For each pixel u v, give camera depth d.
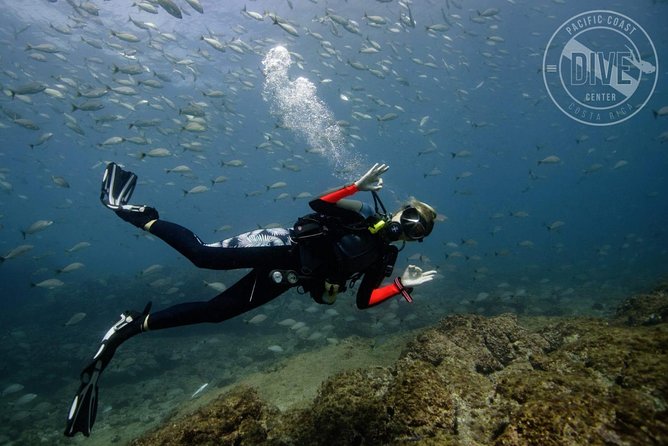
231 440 2.97
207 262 2.65
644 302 6.26
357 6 25.48
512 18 28.50
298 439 2.87
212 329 14.80
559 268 24.44
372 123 49.41
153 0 10.85
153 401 9.89
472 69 37.19
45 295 23.09
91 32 21.44
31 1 21.39
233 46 13.01
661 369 2.34
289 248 2.70
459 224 70.56
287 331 13.95
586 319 5.13
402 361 4.49
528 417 2.14
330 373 5.92
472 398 2.91
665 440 1.83
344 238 2.53
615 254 29.69
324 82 16.34
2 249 38.72
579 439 1.93
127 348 13.14
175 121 13.65
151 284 11.57
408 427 2.67
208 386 10.41
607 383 2.55
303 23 27.16
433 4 25.64
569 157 90.75
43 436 8.42
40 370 11.97
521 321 6.69
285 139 35.88
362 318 12.59
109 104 26.12
